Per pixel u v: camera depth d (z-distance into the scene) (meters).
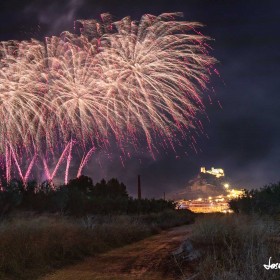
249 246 9.41
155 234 23.55
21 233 12.58
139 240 19.53
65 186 27.05
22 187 23.19
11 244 11.45
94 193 38.84
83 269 11.32
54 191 25.08
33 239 12.43
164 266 10.93
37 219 16.27
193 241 11.81
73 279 10.04
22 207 22.41
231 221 12.81
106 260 12.80
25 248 11.49
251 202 20.67
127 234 18.84
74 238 14.13
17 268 10.33
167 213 38.19
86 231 16.02
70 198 26.53
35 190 23.95
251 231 10.87
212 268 8.70
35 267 10.98
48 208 23.38
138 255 13.46
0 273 9.88
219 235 11.33
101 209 29.69
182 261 10.96
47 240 12.70
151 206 42.84
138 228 21.22
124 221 22.20
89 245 14.40
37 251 11.67
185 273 9.73
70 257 12.64
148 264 11.49
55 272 10.94
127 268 11.23
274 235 10.87
